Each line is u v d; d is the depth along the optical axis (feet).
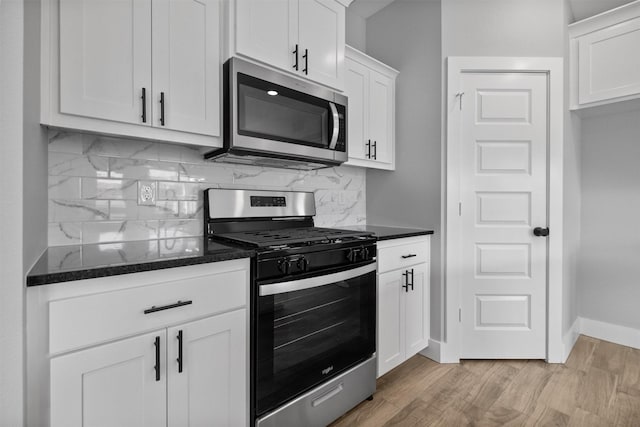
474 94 7.29
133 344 3.23
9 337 2.54
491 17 7.23
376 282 5.99
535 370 6.84
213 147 4.95
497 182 7.27
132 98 3.98
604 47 7.21
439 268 7.30
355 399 5.42
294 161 6.00
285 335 4.44
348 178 8.42
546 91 7.16
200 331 3.71
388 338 6.24
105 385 3.07
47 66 3.46
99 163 4.62
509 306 7.27
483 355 7.30
